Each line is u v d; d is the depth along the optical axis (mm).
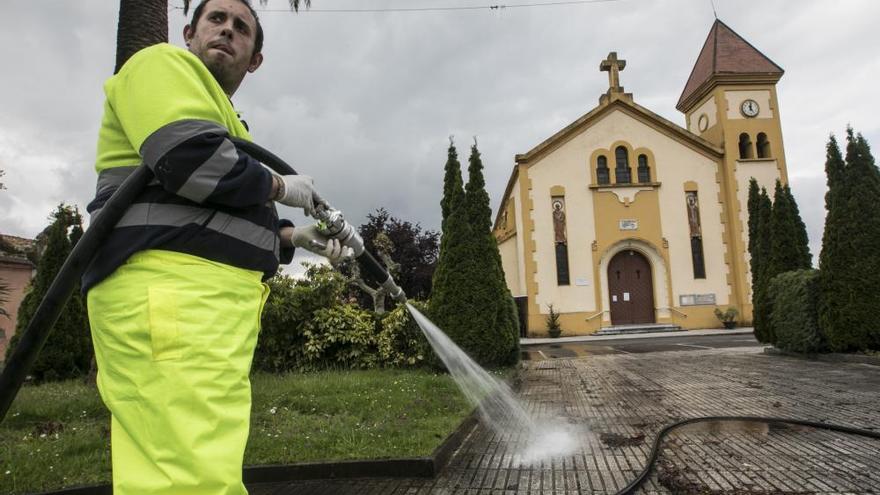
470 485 3629
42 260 9461
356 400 6176
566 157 24844
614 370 10312
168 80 1151
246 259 1238
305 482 3783
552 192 24609
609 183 24688
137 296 1087
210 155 1110
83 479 3604
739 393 6949
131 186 1143
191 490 983
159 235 1129
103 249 1143
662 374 9375
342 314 10062
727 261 24297
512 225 27109
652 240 24375
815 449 4184
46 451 4133
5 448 4199
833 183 10633
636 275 24719
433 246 31766
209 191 1123
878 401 6047
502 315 10039
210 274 1157
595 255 24250
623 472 3779
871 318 9898
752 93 25047
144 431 1021
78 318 9141
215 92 1302
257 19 1625
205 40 1509
